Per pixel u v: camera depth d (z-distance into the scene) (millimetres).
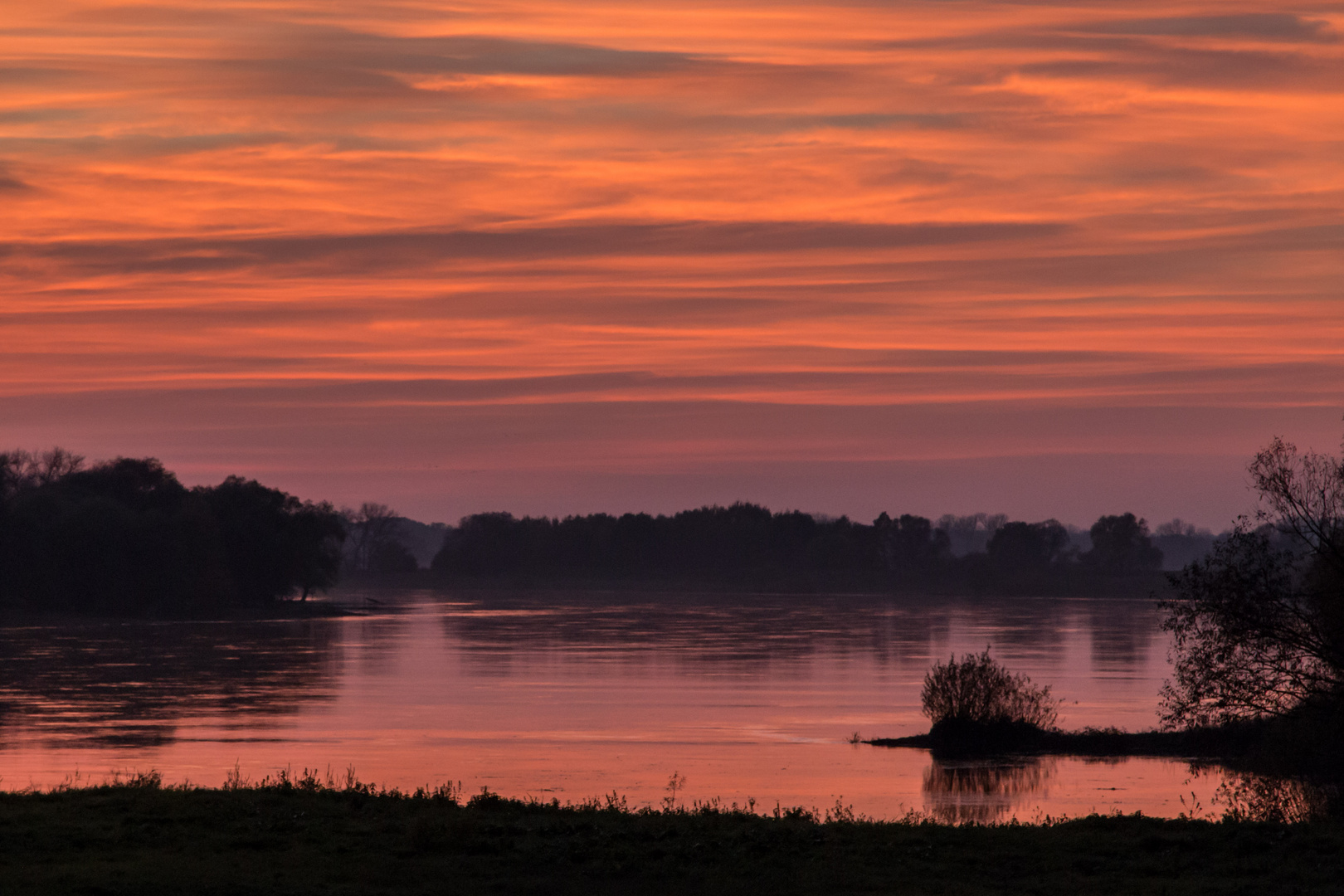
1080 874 40719
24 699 138625
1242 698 60625
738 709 130250
